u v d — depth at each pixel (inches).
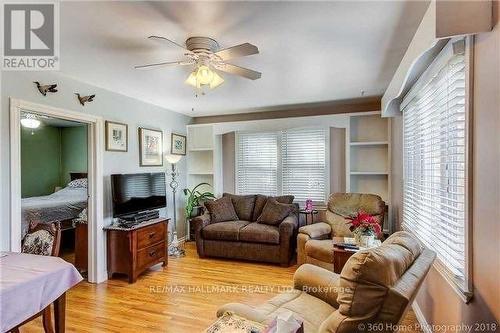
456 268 72.9
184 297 126.6
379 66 117.6
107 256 147.9
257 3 71.4
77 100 134.0
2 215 104.3
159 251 162.9
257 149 215.5
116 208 146.6
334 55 105.7
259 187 214.5
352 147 191.2
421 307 102.1
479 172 57.9
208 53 90.0
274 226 179.9
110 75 127.1
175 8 73.5
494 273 52.5
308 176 199.9
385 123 184.5
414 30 86.0
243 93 161.5
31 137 255.6
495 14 51.5
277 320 59.3
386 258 52.4
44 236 101.0
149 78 131.9
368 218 123.5
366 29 85.4
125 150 161.2
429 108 96.7
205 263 172.9
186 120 223.5
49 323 89.4
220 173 225.1
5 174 105.5
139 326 103.1
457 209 72.6
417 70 93.8
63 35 88.2
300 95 166.9
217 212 194.2
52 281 76.2
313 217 195.9
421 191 107.2
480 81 57.2
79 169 273.0
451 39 69.0
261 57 107.6
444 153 83.0
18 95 110.4
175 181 206.2
